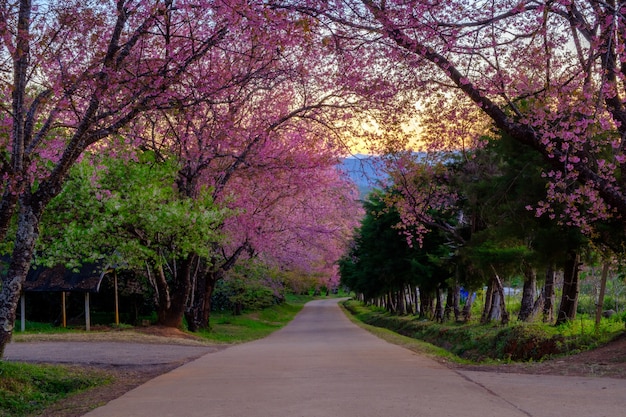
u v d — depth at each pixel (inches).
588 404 254.5
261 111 768.3
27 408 330.6
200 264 1152.2
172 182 872.3
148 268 1031.0
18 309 1217.4
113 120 468.4
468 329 952.9
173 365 526.6
